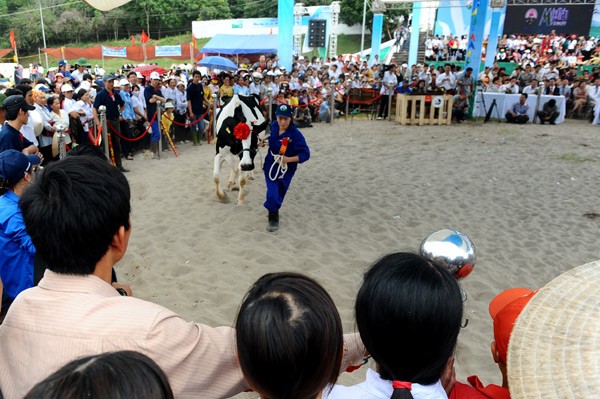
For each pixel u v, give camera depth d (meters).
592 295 1.39
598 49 26.28
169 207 7.04
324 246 5.74
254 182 8.45
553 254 5.77
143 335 1.29
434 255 1.79
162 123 10.89
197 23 39.47
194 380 1.34
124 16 51.34
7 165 2.79
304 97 15.62
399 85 17.02
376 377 1.41
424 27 37.41
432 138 13.06
